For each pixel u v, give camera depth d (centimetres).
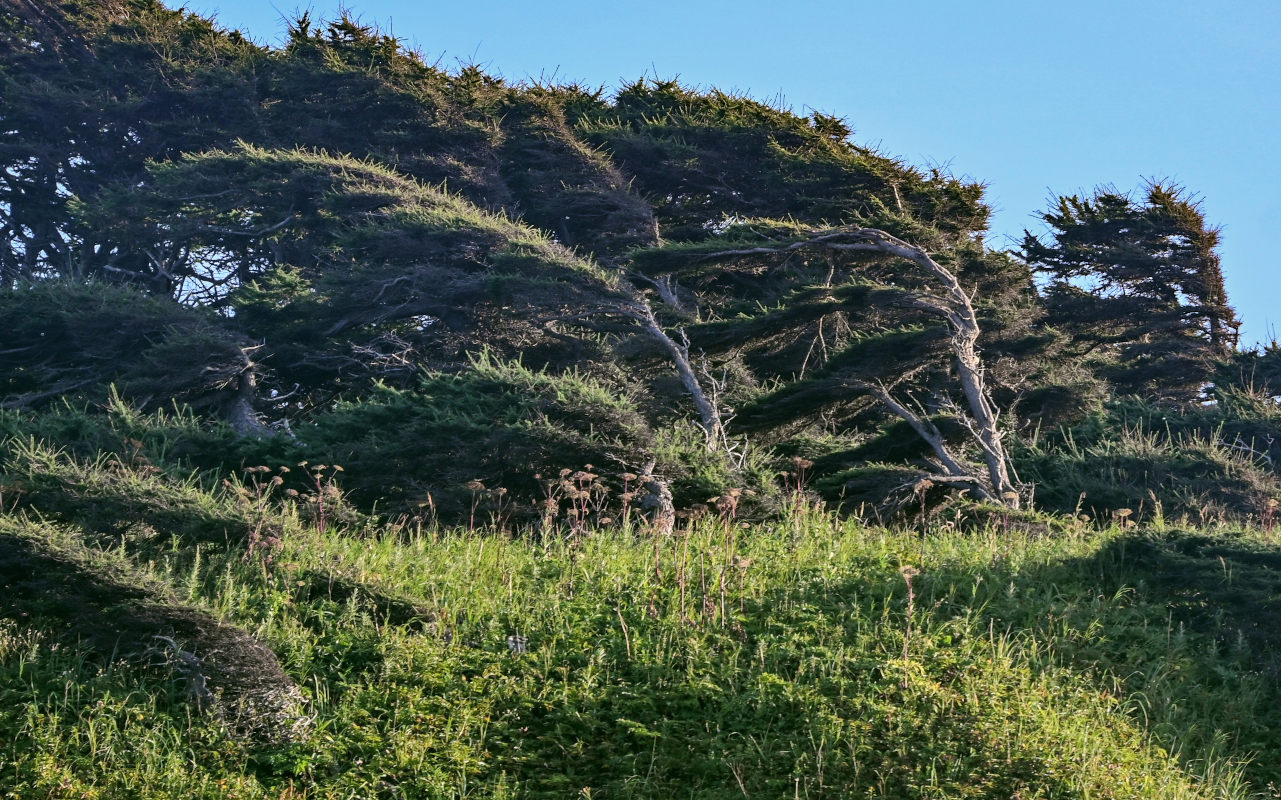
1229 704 1181
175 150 5131
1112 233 4631
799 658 1170
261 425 3169
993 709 1068
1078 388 2678
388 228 3634
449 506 1875
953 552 1487
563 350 3170
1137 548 1449
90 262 4922
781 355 2723
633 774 1033
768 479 2061
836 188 4084
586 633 1230
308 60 4941
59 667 1116
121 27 5281
